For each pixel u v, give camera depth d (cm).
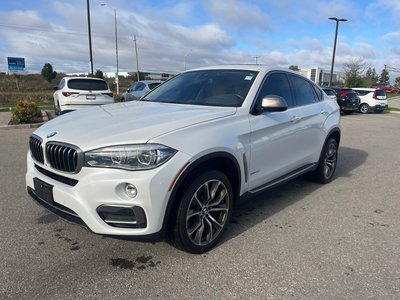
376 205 473
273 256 328
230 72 432
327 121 525
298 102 469
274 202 471
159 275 293
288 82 458
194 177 309
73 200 284
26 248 331
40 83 5369
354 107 2061
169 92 441
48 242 344
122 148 276
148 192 273
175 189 286
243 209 444
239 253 332
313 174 552
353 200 489
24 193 476
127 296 265
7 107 1967
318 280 291
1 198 456
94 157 278
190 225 317
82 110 400
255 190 388
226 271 301
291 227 393
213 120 333
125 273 295
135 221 279
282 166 428
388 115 2155
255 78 406
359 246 352
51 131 324
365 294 274
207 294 270
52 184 302
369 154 830
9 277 285
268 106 360
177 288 276
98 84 1327
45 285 275
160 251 331
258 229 385
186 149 294
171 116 328
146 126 300
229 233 374
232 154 334
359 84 4606
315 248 346
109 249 333
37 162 330
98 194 276
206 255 327
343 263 319
